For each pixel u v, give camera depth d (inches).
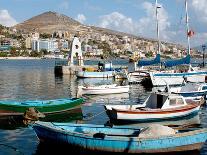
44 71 4439.0
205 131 803.4
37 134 848.9
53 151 833.5
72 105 1299.2
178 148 783.1
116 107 1152.2
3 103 1197.7
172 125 1136.2
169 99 1161.4
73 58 3715.6
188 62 2316.7
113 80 2940.5
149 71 2486.5
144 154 768.9
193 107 1188.5
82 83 2706.7
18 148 856.9
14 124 1115.9
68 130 823.7
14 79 3139.8
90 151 781.3
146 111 1114.1
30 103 1258.6
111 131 845.8
